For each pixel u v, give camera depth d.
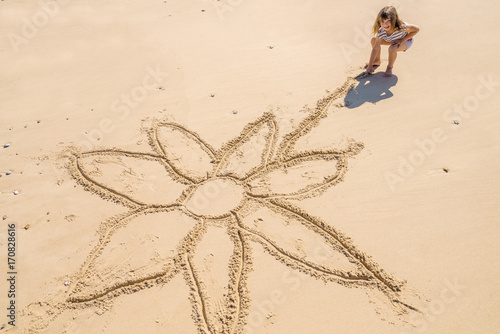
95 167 4.70
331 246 3.74
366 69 5.79
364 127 4.89
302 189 4.27
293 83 5.66
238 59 6.21
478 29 6.32
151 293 3.53
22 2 8.23
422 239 3.72
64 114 5.45
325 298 3.37
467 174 4.24
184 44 6.66
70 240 3.98
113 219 4.15
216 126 5.09
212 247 3.86
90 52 6.63
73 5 8.06
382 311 3.25
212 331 3.22
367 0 7.33
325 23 6.86
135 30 7.12
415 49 6.05
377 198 4.09
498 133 4.64
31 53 6.70
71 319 3.38
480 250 3.59
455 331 3.09
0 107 5.64
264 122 5.11
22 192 4.49
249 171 4.53
